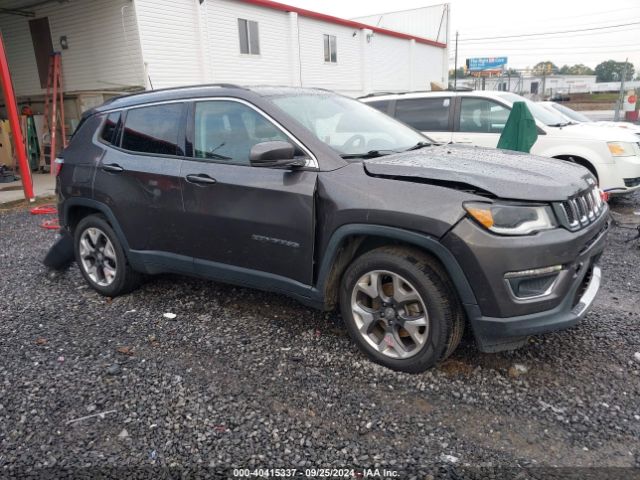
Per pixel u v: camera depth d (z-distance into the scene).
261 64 18.36
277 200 3.32
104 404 2.94
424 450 2.49
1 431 2.73
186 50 15.39
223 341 3.65
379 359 3.20
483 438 2.56
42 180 13.05
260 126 3.50
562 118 8.45
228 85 3.82
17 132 9.80
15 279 5.25
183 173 3.76
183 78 15.42
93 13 14.57
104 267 4.55
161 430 2.70
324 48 21.66
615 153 6.99
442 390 2.96
